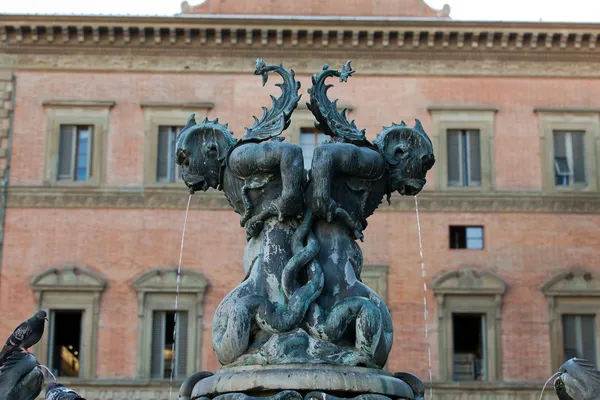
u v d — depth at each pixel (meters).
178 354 40.12
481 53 42.94
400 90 42.75
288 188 7.78
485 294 40.78
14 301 40.25
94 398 39.28
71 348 40.47
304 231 7.88
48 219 41.03
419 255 41.03
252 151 7.93
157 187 41.34
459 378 40.50
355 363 7.34
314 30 42.41
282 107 8.27
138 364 39.88
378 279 40.75
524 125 42.53
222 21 42.22
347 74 8.41
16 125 41.88
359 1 44.66
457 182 42.09
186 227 41.16
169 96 42.44
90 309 40.22
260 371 7.11
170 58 42.69
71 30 42.19
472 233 41.56
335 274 7.87
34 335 7.92
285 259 7.87
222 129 8.46
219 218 41.28
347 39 42.81
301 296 7.55
